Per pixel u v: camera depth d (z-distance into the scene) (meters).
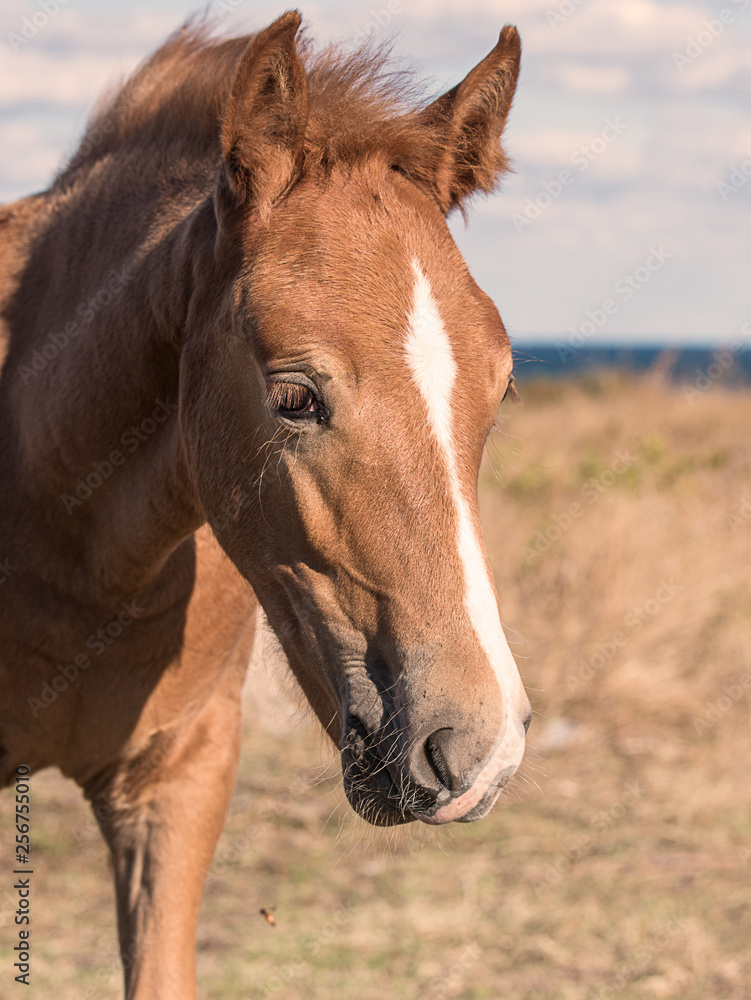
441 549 2.12
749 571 7.89
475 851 4.99
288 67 2.32
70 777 3.33
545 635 6.87
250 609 3.27
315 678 2.39
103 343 2.85
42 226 3.25
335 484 2.18
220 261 2.46
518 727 2.05
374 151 2.44
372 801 2.20
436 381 2.16
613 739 6.11
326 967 4.07
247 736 6.18
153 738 3.15
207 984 3.92
